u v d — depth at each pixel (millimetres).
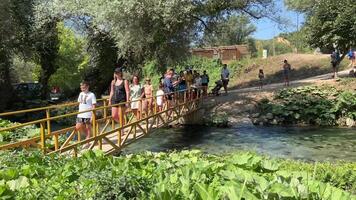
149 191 4738
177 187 4578
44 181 5820
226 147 17156
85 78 32781
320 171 7066
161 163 6449
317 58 41969
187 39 26656
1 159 7340
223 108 25031
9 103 30594
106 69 31688
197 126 23281
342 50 27562
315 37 26891
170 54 26781
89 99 11344
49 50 35781
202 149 16781
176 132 21312
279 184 4508
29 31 30172
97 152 7289
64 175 5875
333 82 26141
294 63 41562
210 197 4172
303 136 19234
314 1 29844
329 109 22812
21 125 8906
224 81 28172
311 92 24875
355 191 6402
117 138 13664
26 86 34125
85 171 5984
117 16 23141
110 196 4758
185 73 23906
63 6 26844
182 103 20484
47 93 36094
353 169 7387
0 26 26547
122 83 12852
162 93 18516
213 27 27500
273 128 21969
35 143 9461
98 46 31172
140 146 17609
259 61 44531
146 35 24172
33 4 28906
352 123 21953
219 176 5246
